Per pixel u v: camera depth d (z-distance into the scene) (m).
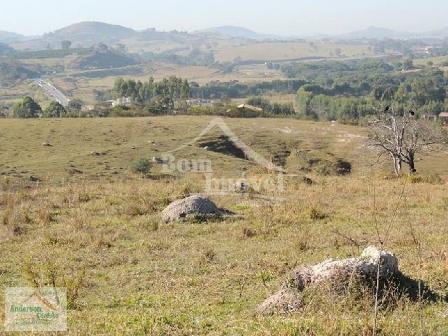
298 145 82.44
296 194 21.78
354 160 72.00
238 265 11.97
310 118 121.12
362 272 8.95
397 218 16.67
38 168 57.88
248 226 15.73
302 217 16.92
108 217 17.23
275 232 15.18
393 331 7.33
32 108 122.75
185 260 12.49
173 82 157.12
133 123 89.75
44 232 15.20
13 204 18.77
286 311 8.48
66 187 23.88
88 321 8.55
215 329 7.94
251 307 9.10
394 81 189.38
